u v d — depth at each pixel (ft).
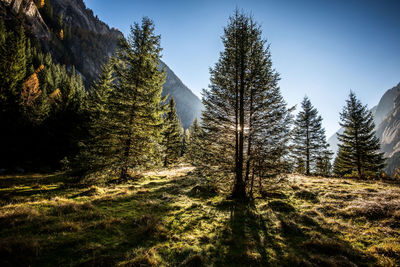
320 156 90.84
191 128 166.30
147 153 50.11
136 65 50.62
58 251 14.62
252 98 38.14
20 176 55.57
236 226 22.79
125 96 48.62
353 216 25.44
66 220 20.34
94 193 33.71
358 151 79.30
